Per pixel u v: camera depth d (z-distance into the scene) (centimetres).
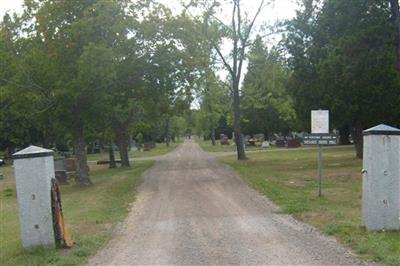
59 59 2345
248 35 3859
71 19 2434
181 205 1489
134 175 2911
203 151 6366
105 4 2355
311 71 3002
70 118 2458
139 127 4647
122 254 855
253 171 2717
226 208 1386
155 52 2528
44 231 902
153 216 1300
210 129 10138
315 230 999
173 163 3928
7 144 7181
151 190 1997
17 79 2405
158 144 11631
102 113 2484
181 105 2923
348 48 2714
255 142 8175
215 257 801
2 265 819
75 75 2345
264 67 3834
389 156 913
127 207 1529
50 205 907
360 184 1916
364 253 780
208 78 3856
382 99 2753
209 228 1068
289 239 919
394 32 2677
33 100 2425
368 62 2688
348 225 1005
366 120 2905
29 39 2458
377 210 914
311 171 2625
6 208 1806
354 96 2784
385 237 858
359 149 3425
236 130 3997
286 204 1399
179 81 2611
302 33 3103
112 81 2403
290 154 4550
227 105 4484
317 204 1381
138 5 2503
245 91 4153
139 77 2550
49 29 2370
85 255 855
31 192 902
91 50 2208
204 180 2311
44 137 6156
